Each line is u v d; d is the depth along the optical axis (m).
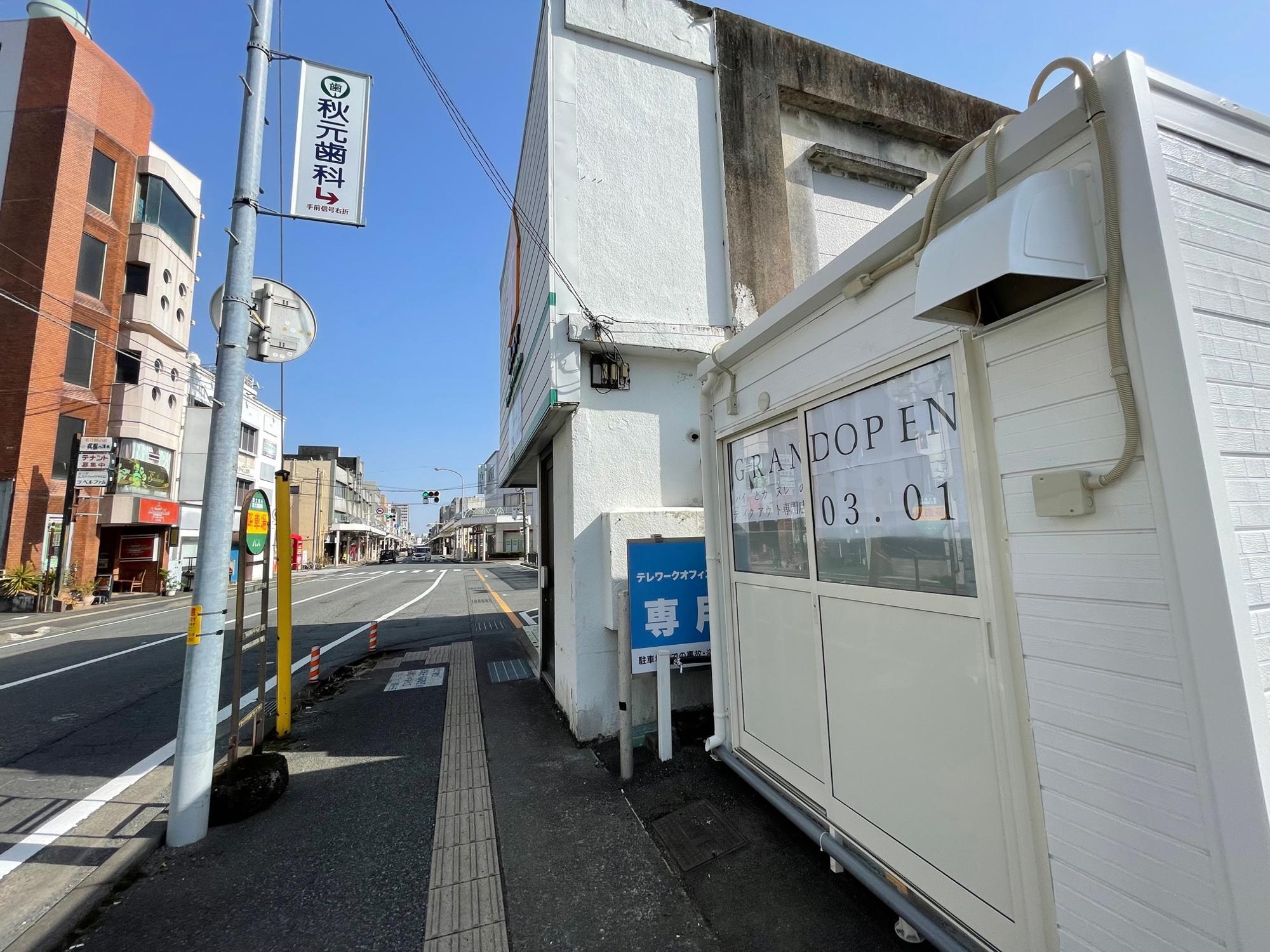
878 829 2.25
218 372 3.34
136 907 2.51
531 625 9.98
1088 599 1.46
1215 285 1.37
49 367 15.74
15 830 3.23
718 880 2.57
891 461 2.23
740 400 3.40
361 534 59.50
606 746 4.19
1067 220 1.42
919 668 2.06
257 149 3.55
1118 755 1.38
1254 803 1.12
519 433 6.39
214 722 3.18
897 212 2.07
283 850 2.93
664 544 3.94
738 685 3.45
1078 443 1.48
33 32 16.47
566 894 2.52
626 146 4.87
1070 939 1.49
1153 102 1.39
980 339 1.80
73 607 14.77
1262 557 1.26
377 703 5.56
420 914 2.42
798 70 5.75
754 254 5.16
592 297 4.54
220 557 3.23
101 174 17.41
